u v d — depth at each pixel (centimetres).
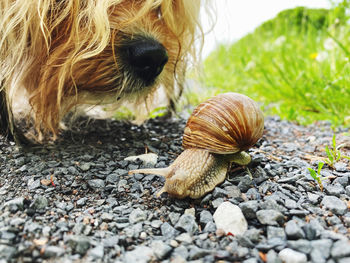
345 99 25
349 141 20
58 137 21
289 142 21
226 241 11
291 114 27
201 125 16
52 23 16
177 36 20
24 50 17
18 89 19
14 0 16
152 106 24
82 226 12
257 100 35
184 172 14
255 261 10
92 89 18
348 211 13
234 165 17
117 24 17
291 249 11
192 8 20
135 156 18
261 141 21
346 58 26
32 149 19
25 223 12
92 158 18
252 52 48
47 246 11
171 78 22
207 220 13
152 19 19
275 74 38
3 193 14
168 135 22
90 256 11
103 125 23
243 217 12
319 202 13
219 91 33
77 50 16
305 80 31
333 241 11
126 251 11
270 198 13
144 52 17
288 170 16
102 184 15
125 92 18
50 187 15
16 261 10
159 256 11
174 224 13
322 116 27
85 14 16
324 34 37
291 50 40
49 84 17
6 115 18
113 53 16
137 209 13
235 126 15
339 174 15
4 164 17
